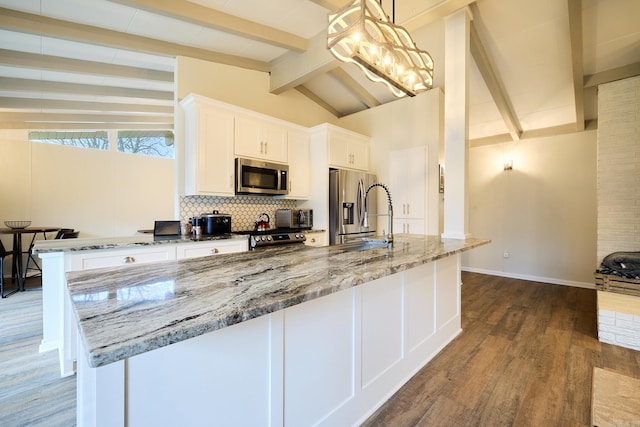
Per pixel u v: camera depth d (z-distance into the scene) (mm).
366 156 4590
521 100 4062
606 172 3436
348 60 1843
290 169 3885
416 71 2016
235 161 3301
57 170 4914
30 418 1581
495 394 1797
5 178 4480
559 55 3078
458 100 2639
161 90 4188
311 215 4098
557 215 4770
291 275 1228
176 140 3238
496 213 5359
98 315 766
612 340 2484
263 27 3035
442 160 3994
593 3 2375
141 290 1009
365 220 2646
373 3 1653
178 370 920
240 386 1064
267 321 1135
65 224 4965
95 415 775
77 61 3248
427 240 2645
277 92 4016
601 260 3465
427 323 2191
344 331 1474
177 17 2580
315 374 1331
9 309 3225
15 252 4016
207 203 3461
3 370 2031
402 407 1683
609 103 3402
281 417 1191
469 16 2572
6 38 2781
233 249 3010
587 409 1653
